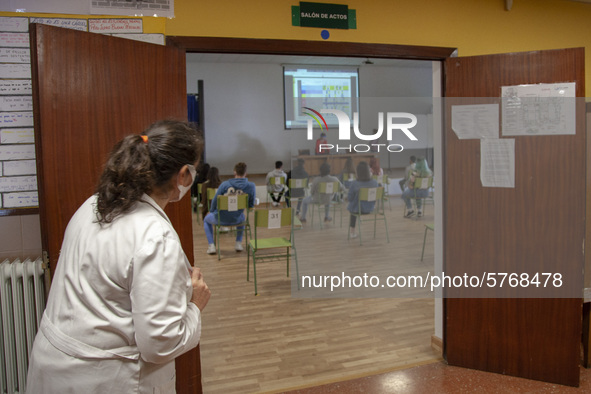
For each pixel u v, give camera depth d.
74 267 1.11
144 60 2.12
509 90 2.59
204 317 3.59
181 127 1.21
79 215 1.20
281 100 11.34
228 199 5.21
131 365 1.09
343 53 2.61
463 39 2.85
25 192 2.24
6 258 2.25
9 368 2.12
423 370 2.73
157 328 1.03
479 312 2.71
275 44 2.48
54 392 1.07
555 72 2.50
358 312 3.66
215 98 11.08
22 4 2.14
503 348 2.67
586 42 3.14
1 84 2.16
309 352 2.97
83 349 1.06
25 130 2.21
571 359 2.54
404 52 2.69
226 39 2.38
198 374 2.37
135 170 1.11
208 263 5.21
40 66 1.74
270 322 3.48
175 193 1.25
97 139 1.93
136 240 1.08
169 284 1.07
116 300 1.09
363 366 2.78
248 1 2.44
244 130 11.26
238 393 2.48
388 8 2.69
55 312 1.11
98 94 1.94
